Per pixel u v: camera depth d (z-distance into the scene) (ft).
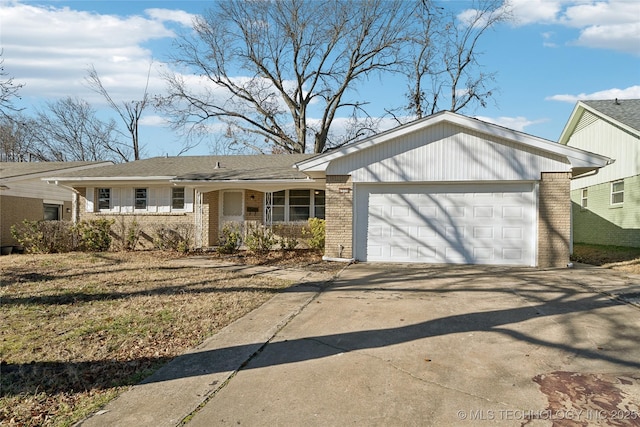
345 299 21.94
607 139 54.75
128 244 50.14
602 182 56.08
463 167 34.63
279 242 44.32
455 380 11.84
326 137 98.22
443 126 34.94
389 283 26.53
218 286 25.38
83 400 10.70
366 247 36.68
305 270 32.22
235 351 14.15
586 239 60.80
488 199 34.94
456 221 35.40
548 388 11.30
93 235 47.26
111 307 19.85
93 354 13.80
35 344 14.66
